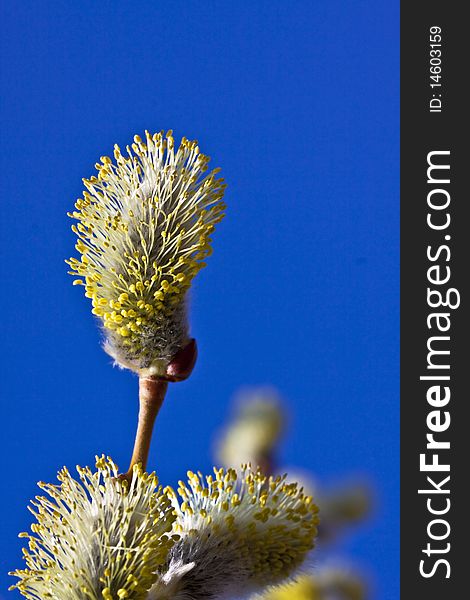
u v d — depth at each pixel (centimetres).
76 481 34
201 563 34
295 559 34
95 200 34
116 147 35
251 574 34
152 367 34
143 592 33
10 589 33
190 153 35
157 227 34
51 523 33
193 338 34
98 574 33
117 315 34
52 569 33
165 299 34
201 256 34
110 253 34
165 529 33
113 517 33
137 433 34
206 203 34
